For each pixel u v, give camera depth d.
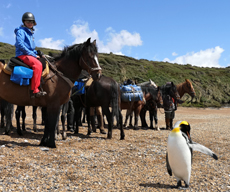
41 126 10.98
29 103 6.18
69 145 6.89
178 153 3.88
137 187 4.04
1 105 8.52
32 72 5.72
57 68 6.49
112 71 46.97
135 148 6.95
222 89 57.53
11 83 5.81
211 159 6.06
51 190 3.77
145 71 53.81
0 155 5.32
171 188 4.05
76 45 6.86
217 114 27.19
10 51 53.66
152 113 12.16
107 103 8.07
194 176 4.69
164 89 12.31
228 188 4.08
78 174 4.53
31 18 5.85
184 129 4.28
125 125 11.87
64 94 6.39
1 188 3.69
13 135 7.85
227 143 8.29
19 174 4.30
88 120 8.99
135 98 10.71
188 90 13.01
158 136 9.47
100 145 7.14
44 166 4.86
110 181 4.28
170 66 65.75
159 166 5.34
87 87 8.12
